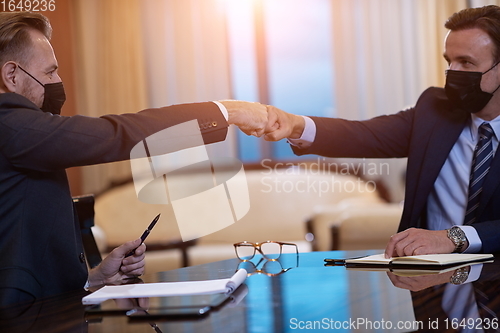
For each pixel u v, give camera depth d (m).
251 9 6.35
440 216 2.22
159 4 6.16
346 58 6.17
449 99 2.08
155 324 0.93
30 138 1.38
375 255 1.65
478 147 2.06
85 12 6.03
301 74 6.35
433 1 6.07
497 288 1.09
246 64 6.39
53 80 1.60
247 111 1.95
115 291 1.23
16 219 1.45
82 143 1.39
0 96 1.43
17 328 0.96
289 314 0.95
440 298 1.03
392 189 5.86
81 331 0.90
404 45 6.18
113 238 5.20
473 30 2.00
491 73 1.99
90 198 1.97
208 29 6.20
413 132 2.24
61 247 1.48
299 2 6.33
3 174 1.44
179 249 4.25
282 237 5.42
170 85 6.21
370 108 6.15
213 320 0.93
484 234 1.62
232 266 1.64
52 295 1.37
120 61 6.08
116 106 6.07
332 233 4.38
